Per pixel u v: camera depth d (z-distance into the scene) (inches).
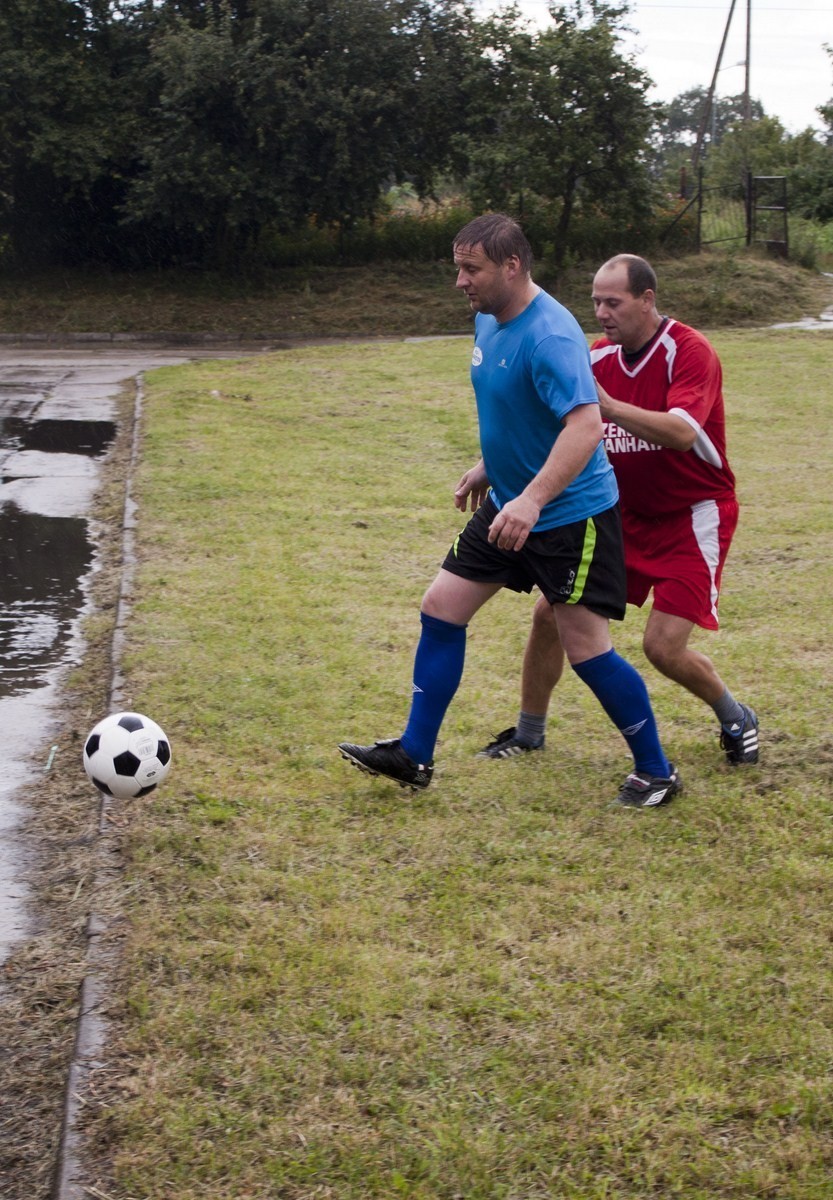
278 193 931.3
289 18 900.0
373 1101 100.3
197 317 954.1
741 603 253.3
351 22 912.3
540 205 976.3
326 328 933.8
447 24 973.8
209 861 141.0
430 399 531.2
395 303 976.9
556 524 149.4
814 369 613.6
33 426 482.6
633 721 156.5
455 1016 112.0
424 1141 96.1
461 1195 91.3
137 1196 91.7
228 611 241.1
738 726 170.7
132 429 468.4
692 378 158.6
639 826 151.7
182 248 1047.6
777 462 403.9
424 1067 104.7
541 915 129.3
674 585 163.8
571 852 144.1
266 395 539.5
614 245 1024.9
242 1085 102.6
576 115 928.9
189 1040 108.0
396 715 189.0
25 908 134.2
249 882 135.9
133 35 971.9
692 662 165.3
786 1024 111.0
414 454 415.2
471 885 135.6
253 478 367.2
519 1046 107.4
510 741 177.8
